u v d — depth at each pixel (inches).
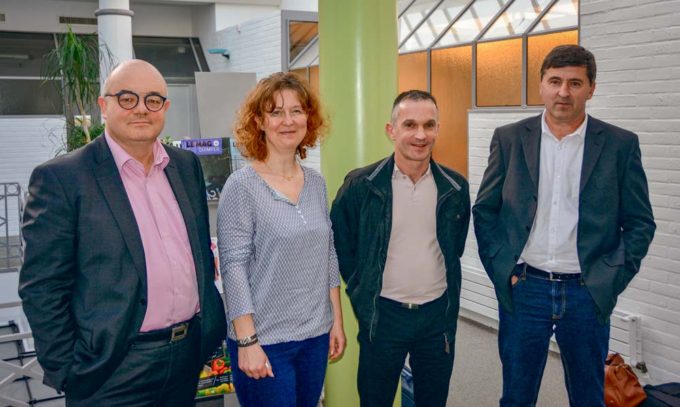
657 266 162.2
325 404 131.6
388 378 103.2
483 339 203.5
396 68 126.3
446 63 244.5
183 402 89.6
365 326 100.8
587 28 175.2
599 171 99.5
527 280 103.7
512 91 214.2
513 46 212.5
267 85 87.5
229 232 86.4
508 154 106.4
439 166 101.0
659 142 159.2
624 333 168.2
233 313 84.7
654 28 157.6
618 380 135.0
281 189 88.7
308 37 391.9
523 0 219.6
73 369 79.0
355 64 121.4
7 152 377.4
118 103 80.0
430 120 94.7
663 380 163.0
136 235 80.8
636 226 100.2
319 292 91.2
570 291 101.3
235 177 87.7
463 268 225.9
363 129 122.6
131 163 83.0
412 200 99.3
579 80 96.6
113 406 82.4
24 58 458.6
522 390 105.7
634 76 163.6
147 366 82.8
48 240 76.9
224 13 484.1
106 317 78.7
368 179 99.0
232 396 131.3
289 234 86.2
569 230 100.6
